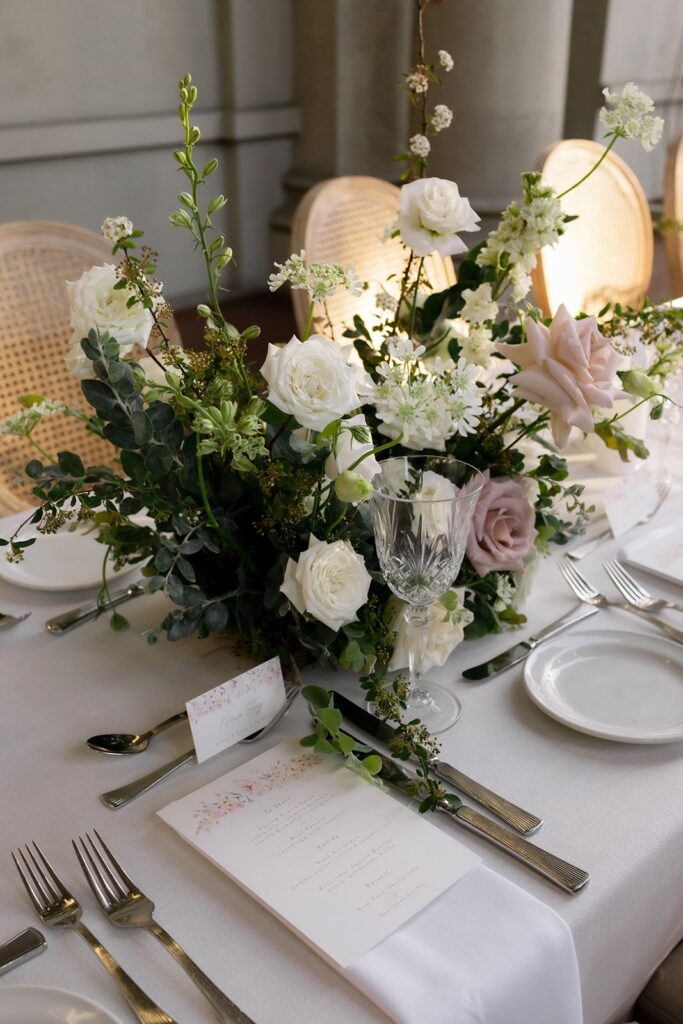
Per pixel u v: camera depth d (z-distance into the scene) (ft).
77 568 4.23
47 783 3.02
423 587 3.08
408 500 2.84
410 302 3.87
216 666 3.61
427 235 3.40
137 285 3.10
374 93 15.89
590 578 4.16
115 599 4.02
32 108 13.21
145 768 3.08
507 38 14.37
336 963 2.31
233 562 3.44
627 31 16.83
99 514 3.43
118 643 3.76
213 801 2.88
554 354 3.12
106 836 2.80
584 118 17.42
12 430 3.23
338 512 3.23
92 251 5.99
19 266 5.77
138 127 14.17
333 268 3.26
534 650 3.56
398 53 15.80
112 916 2.49
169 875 2.65
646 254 8.32
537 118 14.96
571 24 16.89
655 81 17.79
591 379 3.06
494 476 3.65
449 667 3.57
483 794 2.87
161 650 3.72
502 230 3.41
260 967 2.35
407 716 3.25
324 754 3.06
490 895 2.51
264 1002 2.25
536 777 2.98
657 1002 3.27
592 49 16.83
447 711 3.29
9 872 2.68
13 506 5.32
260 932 2.46
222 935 2.45
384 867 2.60
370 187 7.07
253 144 15.90
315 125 16.01
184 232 15.55
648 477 4.69
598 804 2.87
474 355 3.46
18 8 12.64
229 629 3.68
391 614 3.32
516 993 2.31
